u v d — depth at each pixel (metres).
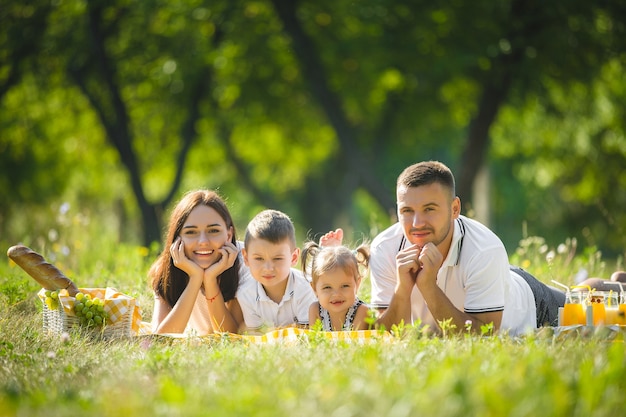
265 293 8.25
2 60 23.30
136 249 14.62
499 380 4.56
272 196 40.38
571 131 27.52
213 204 8.29
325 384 4.67
